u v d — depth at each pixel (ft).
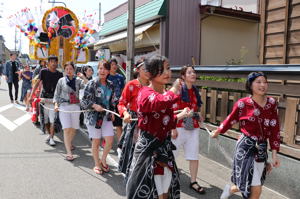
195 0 30.76
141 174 8.42
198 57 31.35
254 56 33.71
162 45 30.17
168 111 8.68
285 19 20.12
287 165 12.85
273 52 21.30
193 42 31.04
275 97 14.05
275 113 10.10
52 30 28.37
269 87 14.26
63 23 28.94
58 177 14.62
